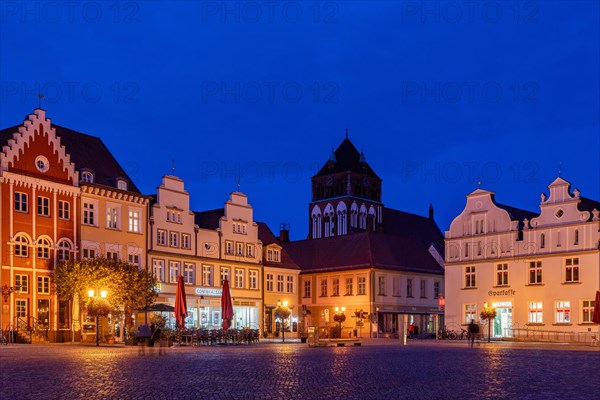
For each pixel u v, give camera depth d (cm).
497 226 7269
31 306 5703
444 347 4978
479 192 7462
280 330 8306
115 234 6494
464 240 7512
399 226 13212
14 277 5609
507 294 7094
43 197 5906
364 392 1858
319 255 9250
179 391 1870
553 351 4275
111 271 5562
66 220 6069
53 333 5581
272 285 8306
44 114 5997
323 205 13475
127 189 6700
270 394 1809
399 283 8825
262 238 8512
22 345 4938
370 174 13700
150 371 2517
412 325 8044
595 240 6525
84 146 6788
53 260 5919
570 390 1914
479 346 5200
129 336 5097
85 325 5922
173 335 5212
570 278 6662
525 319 6931
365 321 8431
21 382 2091
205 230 7506
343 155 13600
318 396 1767
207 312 7381
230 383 2088
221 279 7625
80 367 2692
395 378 2269
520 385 2047
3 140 5984
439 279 9406
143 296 5700
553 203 6856
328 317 8844
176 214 7188
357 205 13238
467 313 7400
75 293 5597
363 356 3625
